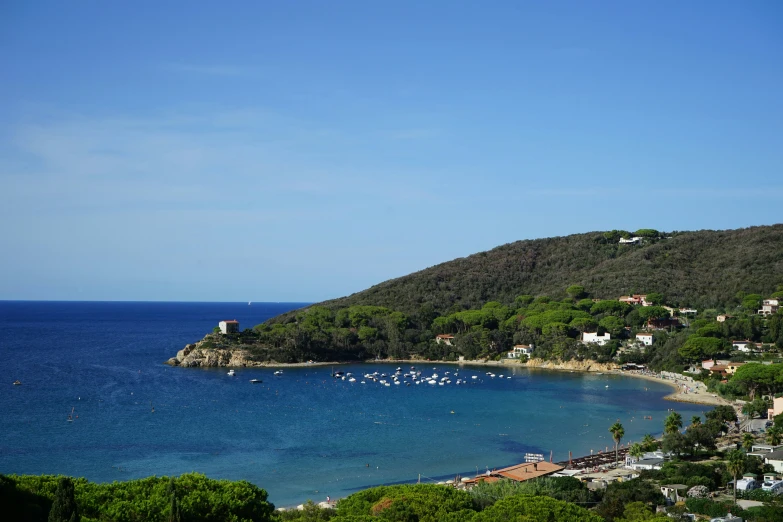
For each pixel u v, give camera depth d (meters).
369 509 68.44
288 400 190.62
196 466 115.00
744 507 84.31
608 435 146.38
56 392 192.88
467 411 174.88
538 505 65.38
